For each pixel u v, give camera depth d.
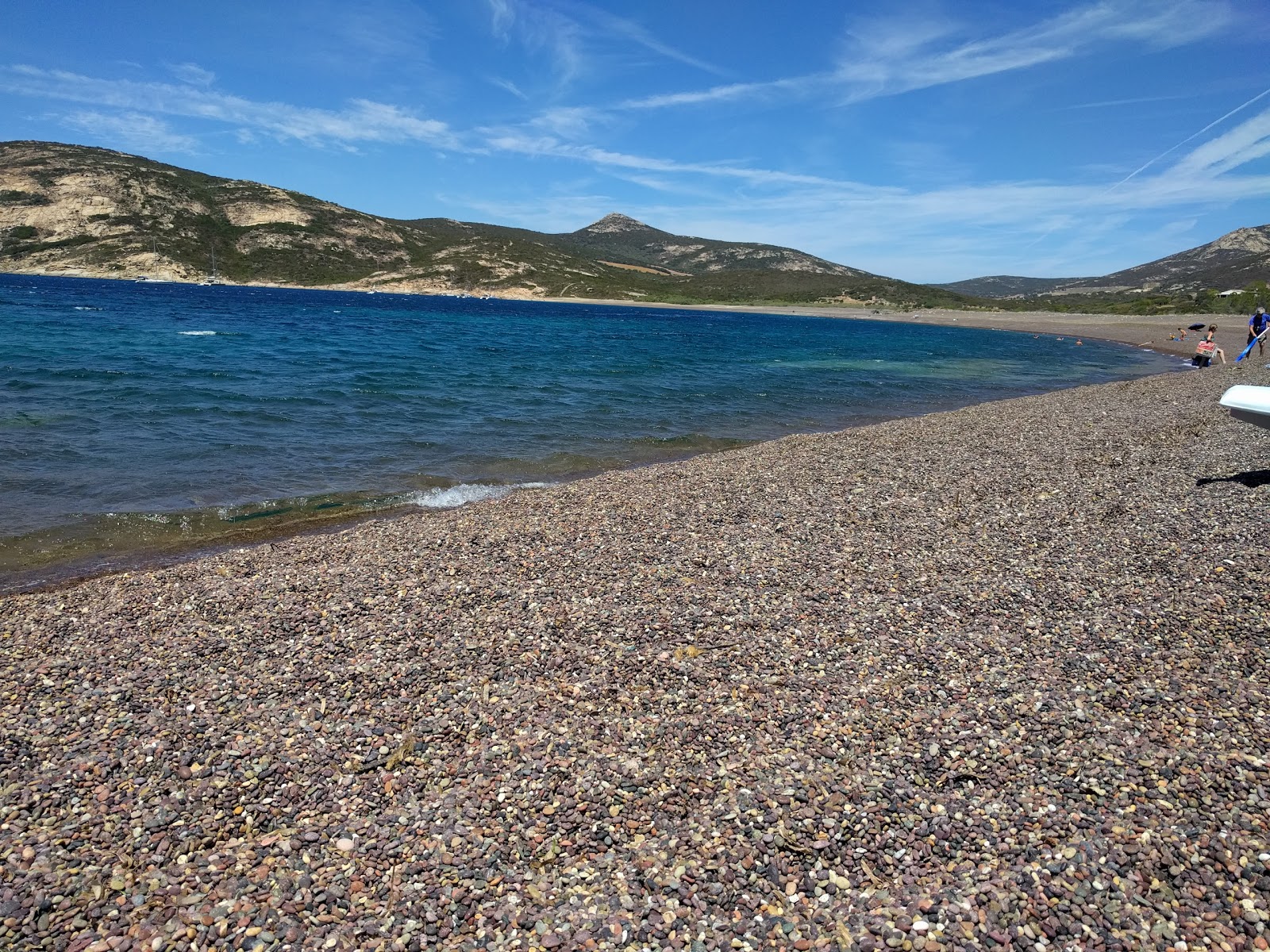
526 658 7.26
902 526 11.30
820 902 4.47
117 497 13.57
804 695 6.61
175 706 6.41
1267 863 4.52
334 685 6.75
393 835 4.99
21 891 4.44
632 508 12.43
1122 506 11.79
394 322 71.62
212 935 4.21
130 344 37.38
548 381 32.59
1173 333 77.31
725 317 132.88
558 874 4.69
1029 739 5.89
